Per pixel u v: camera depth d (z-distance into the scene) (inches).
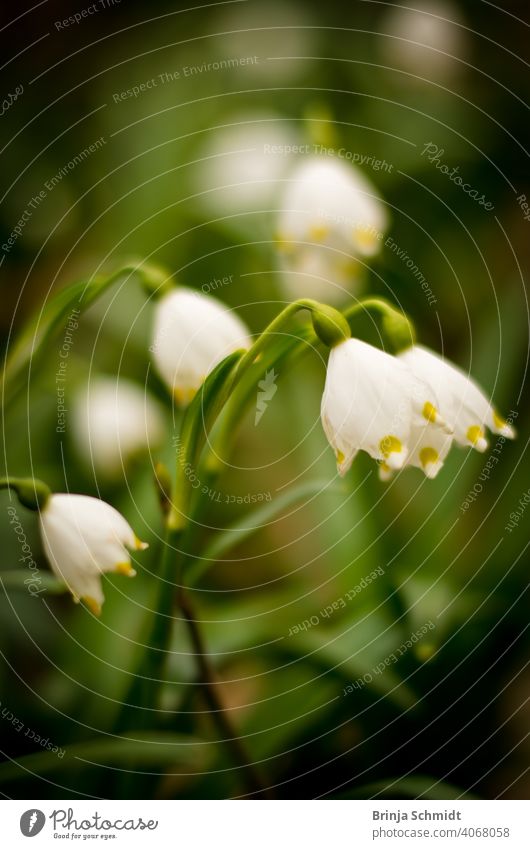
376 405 13.4
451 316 23.5
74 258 25.4
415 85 27.7
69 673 16.4
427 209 25.1
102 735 15.9
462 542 17.7
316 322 13.6
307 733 16.1
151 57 30.1
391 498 17.9
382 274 19.1
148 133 26.7
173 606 14.2
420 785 15.2
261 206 21.7
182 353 14.5
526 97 27.1
